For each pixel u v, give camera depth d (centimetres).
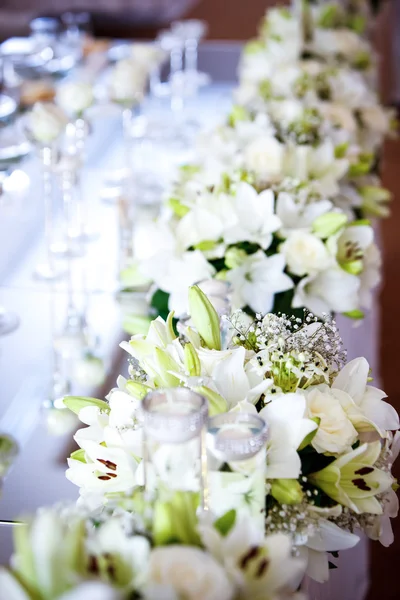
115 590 61
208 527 71
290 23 326
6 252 202
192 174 201
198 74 362
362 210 228
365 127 268
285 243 159
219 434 81
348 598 104
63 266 195
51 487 110
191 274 159
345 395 97
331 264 159
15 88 288
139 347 101
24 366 148
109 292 180
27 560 63
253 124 221
